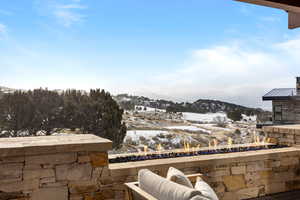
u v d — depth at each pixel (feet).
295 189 15.35
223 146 16.92
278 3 7.40
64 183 10.45
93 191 10.87
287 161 15.11
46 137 12.57
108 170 11.09
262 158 14.28
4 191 9.73
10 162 9.79
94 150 10.86
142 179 8.34
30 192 10.02
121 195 11.31
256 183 14.15
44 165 10.19
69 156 10.52
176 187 6.77
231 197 13.44
